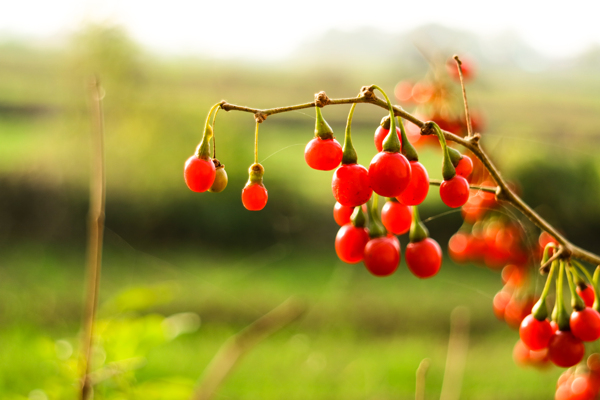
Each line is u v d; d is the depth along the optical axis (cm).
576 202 600
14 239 977
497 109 888
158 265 891
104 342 177
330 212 1032
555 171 551
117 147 1049
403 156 108
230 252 1002
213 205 1030
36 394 185
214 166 113
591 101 1091
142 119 1062
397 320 671
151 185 1037
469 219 246
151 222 1030
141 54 1109
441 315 696
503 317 215
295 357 530
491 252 233
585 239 700
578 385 175
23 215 1000
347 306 705
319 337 602
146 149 1045
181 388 177
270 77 1770
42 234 994
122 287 750
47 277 796
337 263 893
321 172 1117
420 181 112
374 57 2233
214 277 845
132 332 178
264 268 898
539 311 139
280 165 1091
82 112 1061
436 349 589
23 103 1141
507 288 222
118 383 174
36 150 1047
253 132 1130
